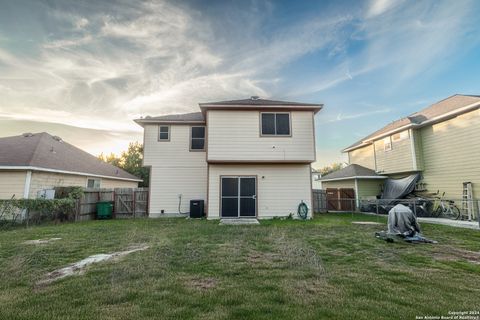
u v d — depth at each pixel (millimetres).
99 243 6598
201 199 14047
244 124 12312
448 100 14648
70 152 17438
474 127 11648
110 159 31047
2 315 2828
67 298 3273
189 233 8008
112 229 9039
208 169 12414
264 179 12461
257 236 7473
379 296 3338
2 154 12992
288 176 12508
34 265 4723
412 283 3820
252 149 12156
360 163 20000
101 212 13195
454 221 10945
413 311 2920
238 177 12422
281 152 12195
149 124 14602
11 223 10602
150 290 3525
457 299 3246
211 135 12180
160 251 5652
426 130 14352
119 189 14070
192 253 5484
